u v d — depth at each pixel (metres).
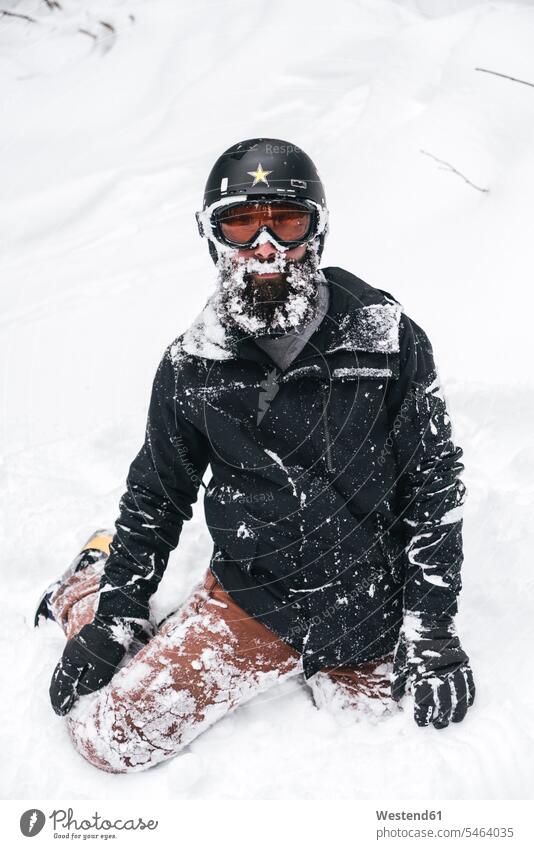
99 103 6.89
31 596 2.47
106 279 4.64
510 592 2.17
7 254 5.38
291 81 6.30
